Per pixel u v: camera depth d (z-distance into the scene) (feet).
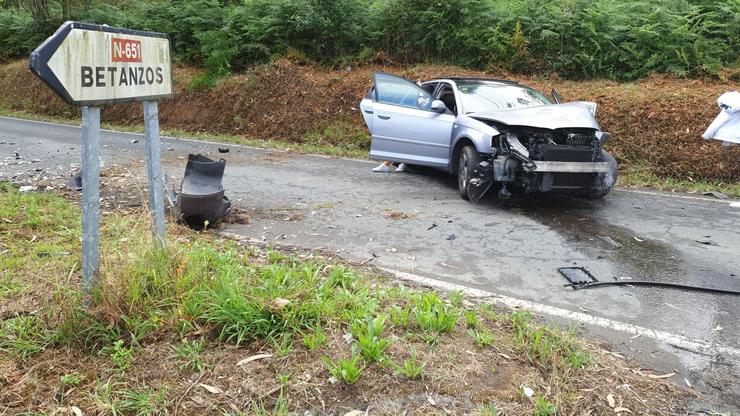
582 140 21.36
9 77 63.16
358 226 19.63
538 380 9.60
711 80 34.68
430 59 45.19
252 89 46.34
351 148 38.63
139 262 11.20
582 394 9.34
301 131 42.16
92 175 9.95
